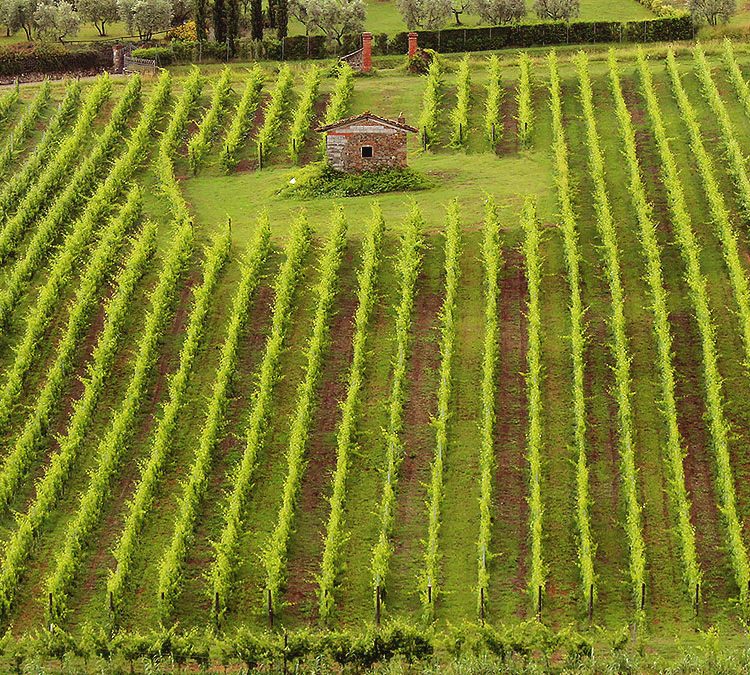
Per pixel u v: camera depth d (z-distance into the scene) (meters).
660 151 92.44
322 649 56.28
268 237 83.88
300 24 130.00
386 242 84.62
